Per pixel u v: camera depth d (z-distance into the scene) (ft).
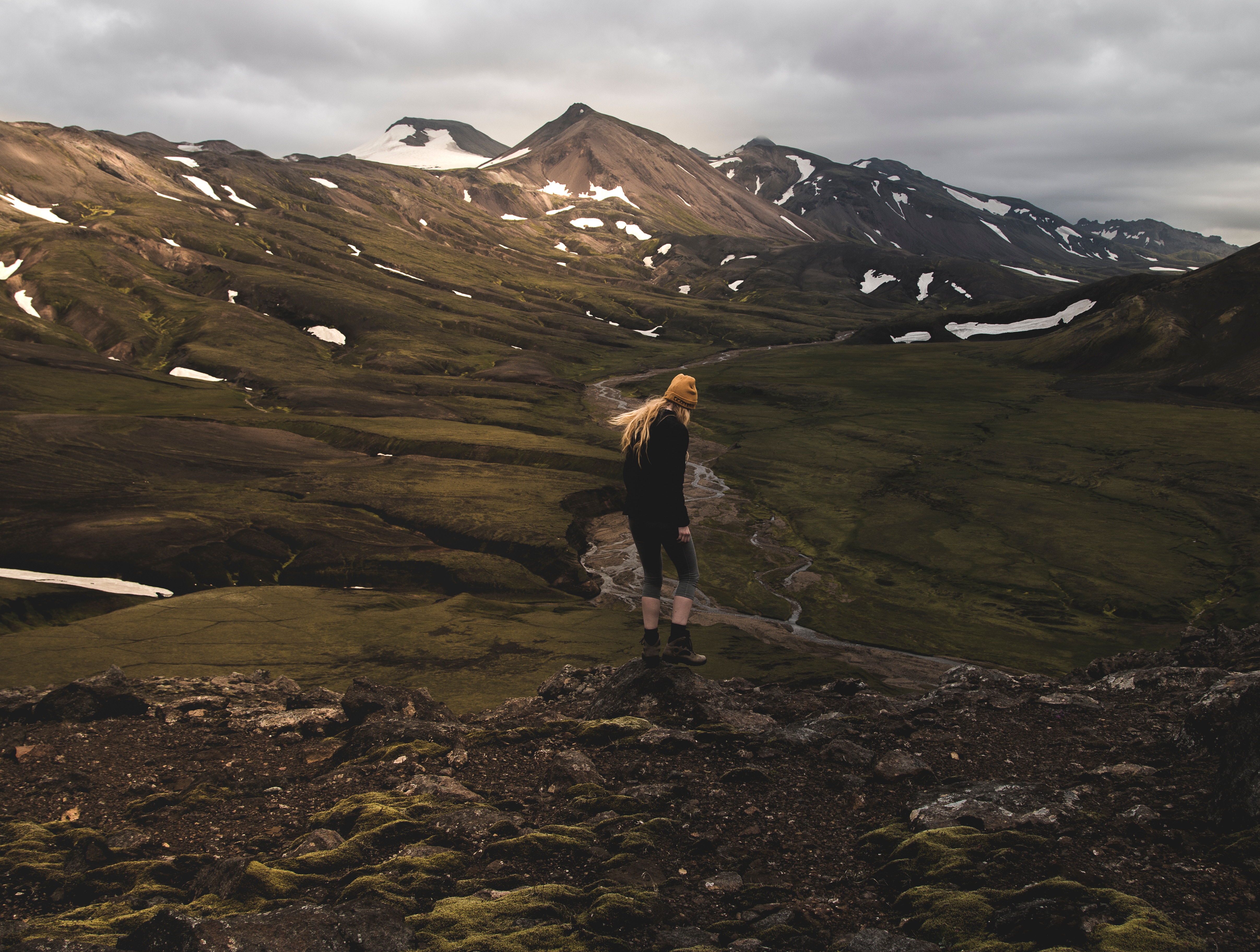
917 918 16.76
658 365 579.07
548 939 15.94
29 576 177.88
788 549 224.94
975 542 222.69
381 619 146.10
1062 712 32.30
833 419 395.55
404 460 295.89
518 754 29.04
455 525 224.74
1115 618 173.06
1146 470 280.51
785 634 163.43
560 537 217.97
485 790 25.85
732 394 468.75
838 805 23.72
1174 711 30.89
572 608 164.66
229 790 26.50
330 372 456.45
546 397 442.91
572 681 41.55
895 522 242.78
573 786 25.40
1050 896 16.43
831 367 545.03
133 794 26.53
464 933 16.12
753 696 37.52
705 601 185.88
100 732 32.78
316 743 32.19
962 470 295.48
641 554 32.27
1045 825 20.49
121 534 200.85
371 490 253.03
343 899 18.16
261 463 277.64
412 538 219.00
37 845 22.00
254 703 40.63
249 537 207.82
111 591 175.01
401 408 382.63
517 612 157.58
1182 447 306.35
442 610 155.02
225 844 22.36
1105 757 26.17
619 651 128.98
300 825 23.66
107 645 121.49
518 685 109.09
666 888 18.94
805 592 191.52
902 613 177.58
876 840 21.01
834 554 220.43
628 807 23.84
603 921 16.75
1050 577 196.95
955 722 31.17
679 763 27.09
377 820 22.57
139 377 403.54
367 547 207.00
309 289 596.29
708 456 336.49
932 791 23.57
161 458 268.41
